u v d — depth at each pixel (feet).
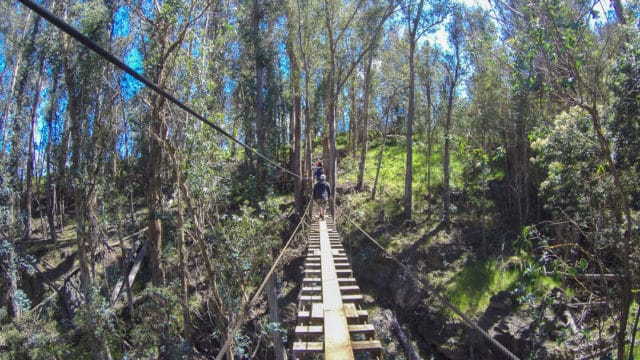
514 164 69.51
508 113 61.05
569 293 43.98
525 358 44.45
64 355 47.16
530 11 20.51
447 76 73.20
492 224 67.41
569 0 22.48
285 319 53.21
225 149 45.32
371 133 116.26
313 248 33.99
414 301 58.18
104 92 51.80
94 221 50.90
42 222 75.82
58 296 61.00
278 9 73.00
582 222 26.71
